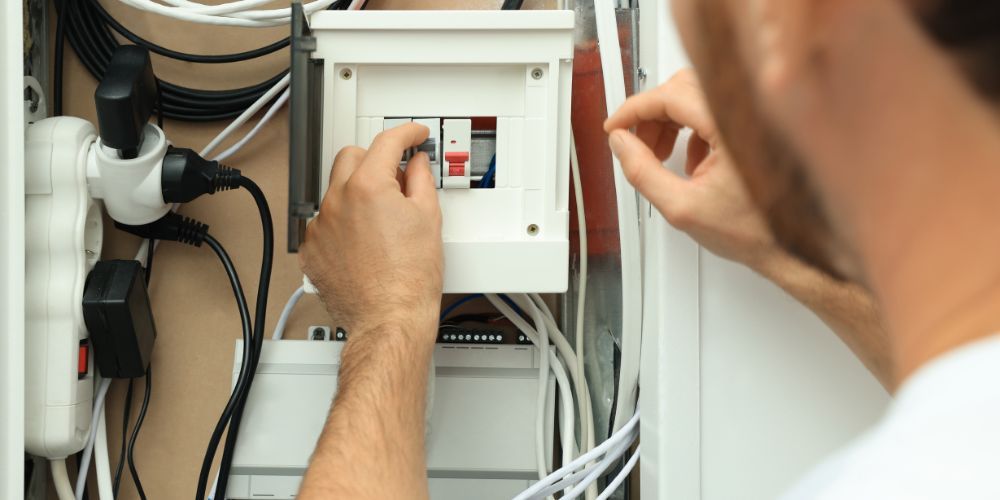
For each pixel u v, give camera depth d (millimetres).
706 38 206
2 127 552
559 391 715
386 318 541
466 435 680
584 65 706
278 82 724
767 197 237
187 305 736
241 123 728
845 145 194
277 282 742
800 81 184
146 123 629
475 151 645
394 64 613
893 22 174
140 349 660
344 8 722
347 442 480
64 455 638
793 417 527
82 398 643
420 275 557
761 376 526
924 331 202
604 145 647
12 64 556
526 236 621
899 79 180
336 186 576
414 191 583
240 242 743
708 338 527
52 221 620
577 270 732
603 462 616
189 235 707
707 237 501
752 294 527
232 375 725
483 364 689
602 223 674
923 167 188
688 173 548
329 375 677
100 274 649
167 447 724
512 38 608
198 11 672
